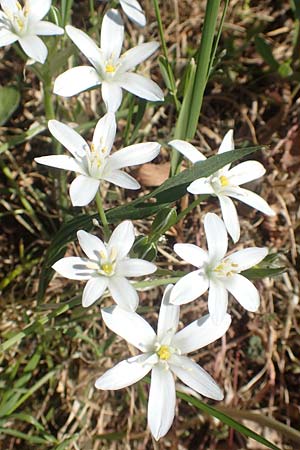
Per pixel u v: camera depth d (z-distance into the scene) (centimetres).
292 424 32
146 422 31
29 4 26
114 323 24
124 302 23
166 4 36
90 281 23
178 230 33
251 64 36
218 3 26
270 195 34
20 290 32
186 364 24
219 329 24
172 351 24
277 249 34
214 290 24
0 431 28
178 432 31
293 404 32
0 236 33
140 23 28
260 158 35
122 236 24
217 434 31
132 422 31
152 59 35
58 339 31
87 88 26
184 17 36
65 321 30
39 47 26
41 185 33
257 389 32
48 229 33
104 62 27
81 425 31
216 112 36
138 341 24
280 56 37
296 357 33
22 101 33
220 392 24
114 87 27
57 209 33
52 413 31
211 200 33
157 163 34
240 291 25
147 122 34
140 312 30
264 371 32
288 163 35
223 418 25
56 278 32
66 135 25
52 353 31
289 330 33
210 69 29
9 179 32
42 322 25
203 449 31
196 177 24
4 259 33
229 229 25
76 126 32
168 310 24
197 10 36
